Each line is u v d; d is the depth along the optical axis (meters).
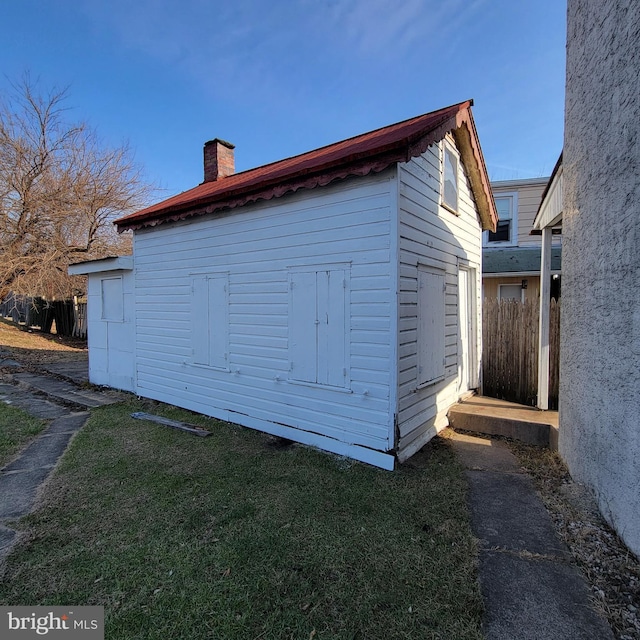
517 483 3.74
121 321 7.64
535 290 10.16
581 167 3.64
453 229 5.76
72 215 15.25
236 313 5.53
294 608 2.12
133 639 1.92
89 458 4.35
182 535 2.83
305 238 4.67
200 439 5.02
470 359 6.84
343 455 4.40
